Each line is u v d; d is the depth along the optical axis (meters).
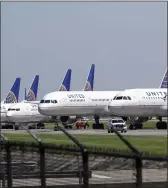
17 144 60.44
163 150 82.38
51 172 59.91
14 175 64.44
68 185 58.97
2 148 64.31
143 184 50.56
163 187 49.38
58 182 59.59
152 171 50.25
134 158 48.69
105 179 54.22
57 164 59.72
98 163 54.53
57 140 129.12
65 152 57.03
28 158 63.75
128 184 52.34
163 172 49.50
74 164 58.56
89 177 54.59
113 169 53.59
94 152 51.91
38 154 62.72
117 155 49.62
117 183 53.25
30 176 63.12
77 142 53.44
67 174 59.19
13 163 64.94
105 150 53.19
